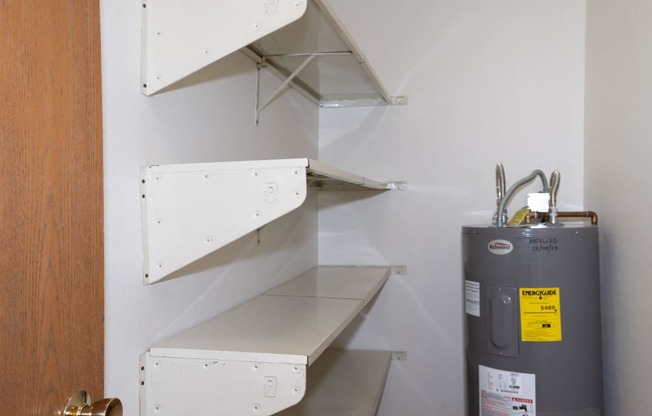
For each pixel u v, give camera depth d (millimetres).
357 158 2336
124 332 970
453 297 2232
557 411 1566
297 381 938
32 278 677
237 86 1520
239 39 1008
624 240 1632
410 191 2287
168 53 1036
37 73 687
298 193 955
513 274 1591
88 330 807
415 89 2277
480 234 1670
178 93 1187
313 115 2307
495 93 2199
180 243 1017
